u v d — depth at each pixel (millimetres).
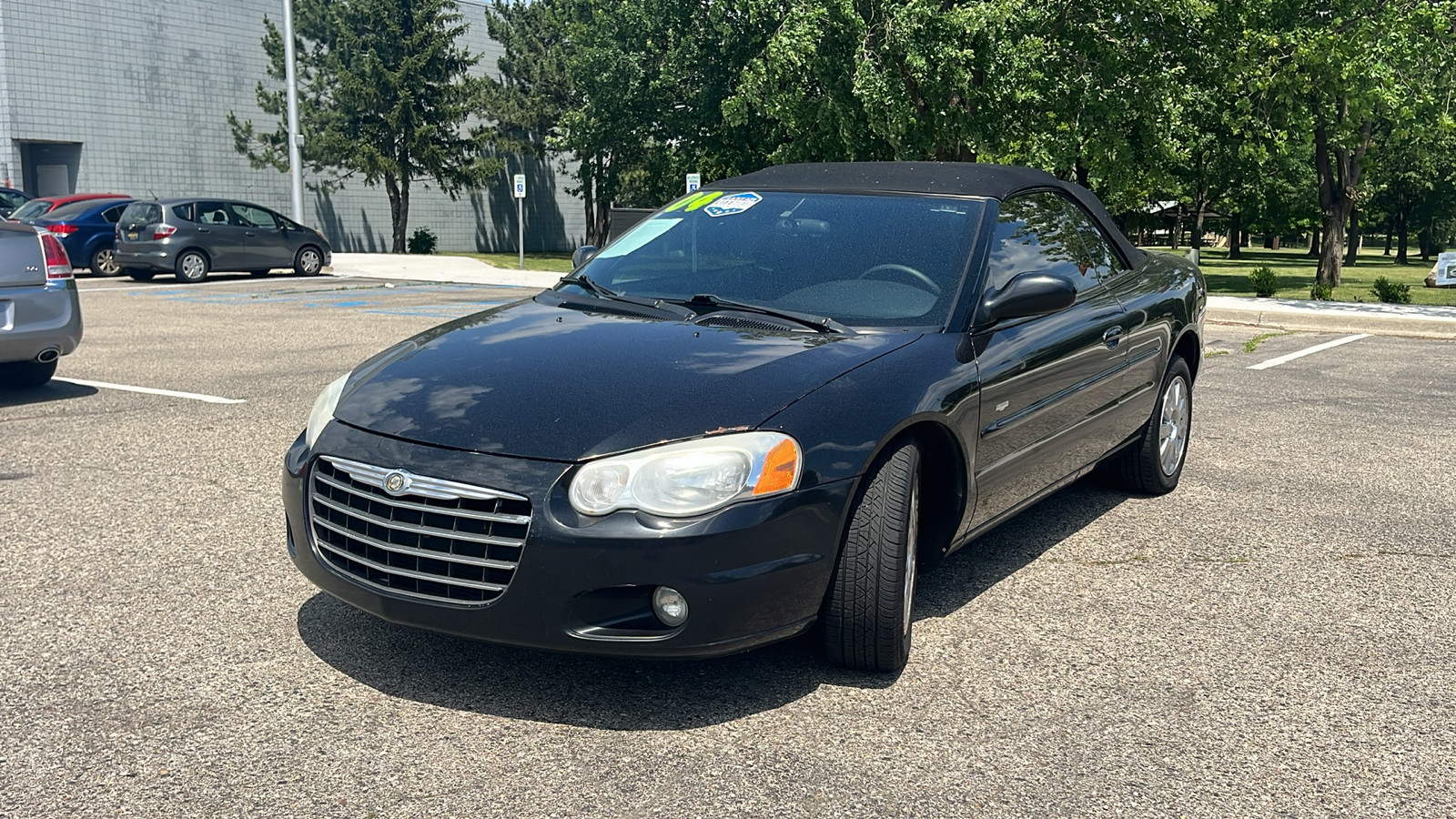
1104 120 18875
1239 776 2852
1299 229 64000
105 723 3027
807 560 3107
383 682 3311
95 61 34438
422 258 29031
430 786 2727
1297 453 6594
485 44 44250
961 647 3662
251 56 38000
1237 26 18812
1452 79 19578
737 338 3637
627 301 4098
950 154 19562
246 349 10492
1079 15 18875
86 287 19438
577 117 34969
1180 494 5668
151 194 36031
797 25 17828
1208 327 14156
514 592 2969
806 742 2992
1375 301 19844
